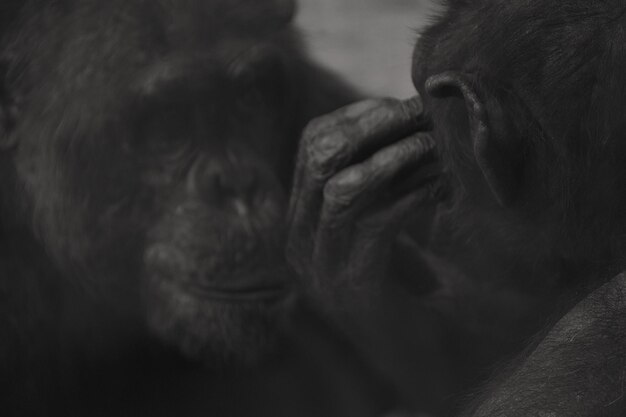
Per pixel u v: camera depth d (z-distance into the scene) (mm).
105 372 3826
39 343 3701
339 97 4250
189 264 3518
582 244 2492
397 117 2711
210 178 3541
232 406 3850
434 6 2758
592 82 2332
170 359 3822
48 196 3672
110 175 3617
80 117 3584
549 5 2402
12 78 3689
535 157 2438
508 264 2760
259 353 3578
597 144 2355
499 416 2170
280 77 3723
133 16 3531
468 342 3404
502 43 2438
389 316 3490
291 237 2971
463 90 2365
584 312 2242
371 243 2797
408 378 3740
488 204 2633
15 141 3709
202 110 3555
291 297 3596
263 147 3713
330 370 3973
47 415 3721
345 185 2680
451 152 2596
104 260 3699
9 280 3645
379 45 6805
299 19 7199
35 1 3646
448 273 3072
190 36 3531
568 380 2135
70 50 3590
